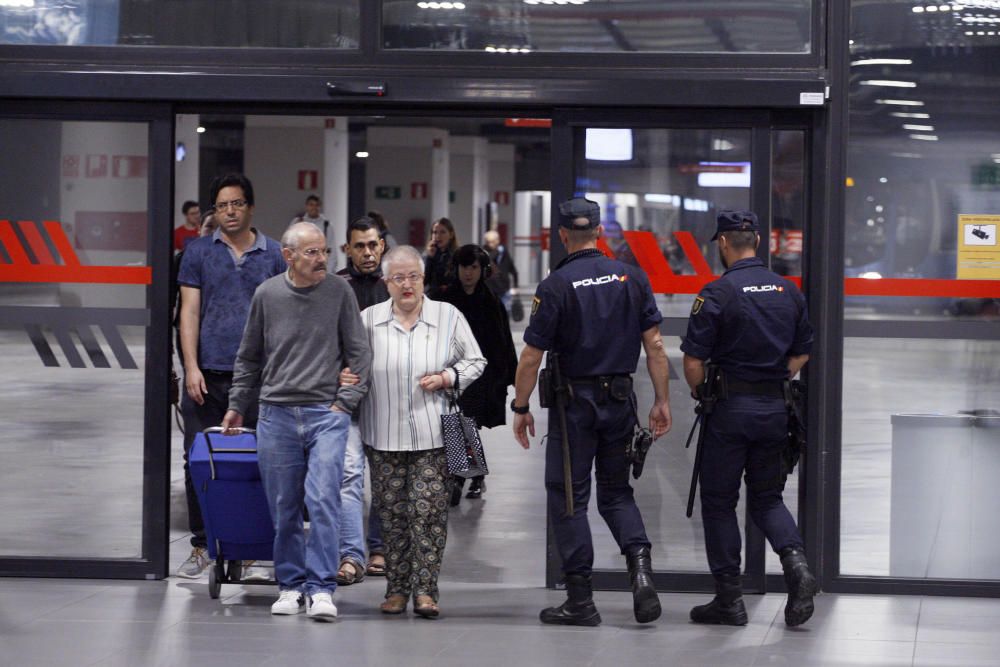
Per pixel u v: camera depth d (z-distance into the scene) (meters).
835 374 14.49
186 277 14.65
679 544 14.66
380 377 13.26
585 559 13.02
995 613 13.77
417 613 13.32
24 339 14.96
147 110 14.80
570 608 13.11
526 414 13.05
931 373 14.54
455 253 18.72
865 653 12.11
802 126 14.53
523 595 14.55
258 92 14.51
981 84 14.42
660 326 14.66
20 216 14.95
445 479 13.36
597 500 13.16
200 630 12.77
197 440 13.52
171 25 14.73
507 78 14.46
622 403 12.88
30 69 14.66
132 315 14.90
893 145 14.49
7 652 11.94
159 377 14.85
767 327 12.84
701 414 13.11
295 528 13.44
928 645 12.42
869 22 14.46
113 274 14.90
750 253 13.16
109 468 14.96
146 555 14.91
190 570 15.09
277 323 13.16
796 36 14.42
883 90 14.48
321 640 12.45
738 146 14.54
